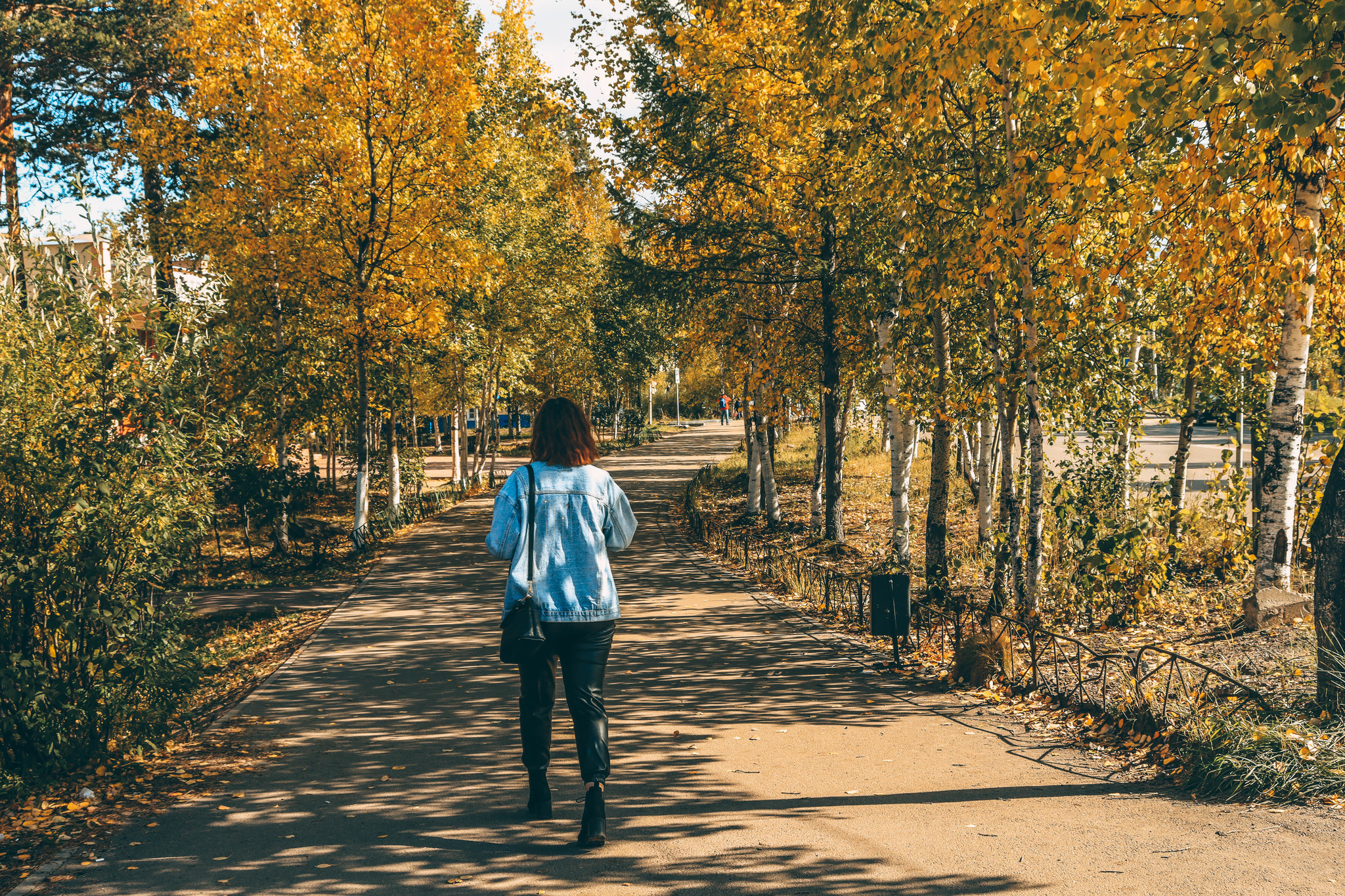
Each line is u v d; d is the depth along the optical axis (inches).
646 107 629.6
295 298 751.1
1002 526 452.8
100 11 711.1
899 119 405.7
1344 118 256.1
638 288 657.0
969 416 498.6
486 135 824.9
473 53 717.9
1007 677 286.5
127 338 257.0
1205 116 240.7
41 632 230.2
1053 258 325.7
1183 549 492.1
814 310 695.1
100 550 229.0
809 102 520.7
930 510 510.9
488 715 275.3
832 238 629.0
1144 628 367.6
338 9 677.9
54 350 241.6
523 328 1107.9
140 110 741.3
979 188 397.4
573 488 162.1
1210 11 219.5
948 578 506.3
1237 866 141.9
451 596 529.0
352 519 1016.9
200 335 296.7
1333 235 342.6
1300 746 179.9
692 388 2994.6
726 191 627.8
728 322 745.0
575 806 185.9
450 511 993.5
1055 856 150.9
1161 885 136.9
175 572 261.3
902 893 138.7
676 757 223.5
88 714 222.5
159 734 242.5
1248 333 418.9
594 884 145.0
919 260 401.1
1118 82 243.4
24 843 169.9
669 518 889.5
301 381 781.3
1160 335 512.7
